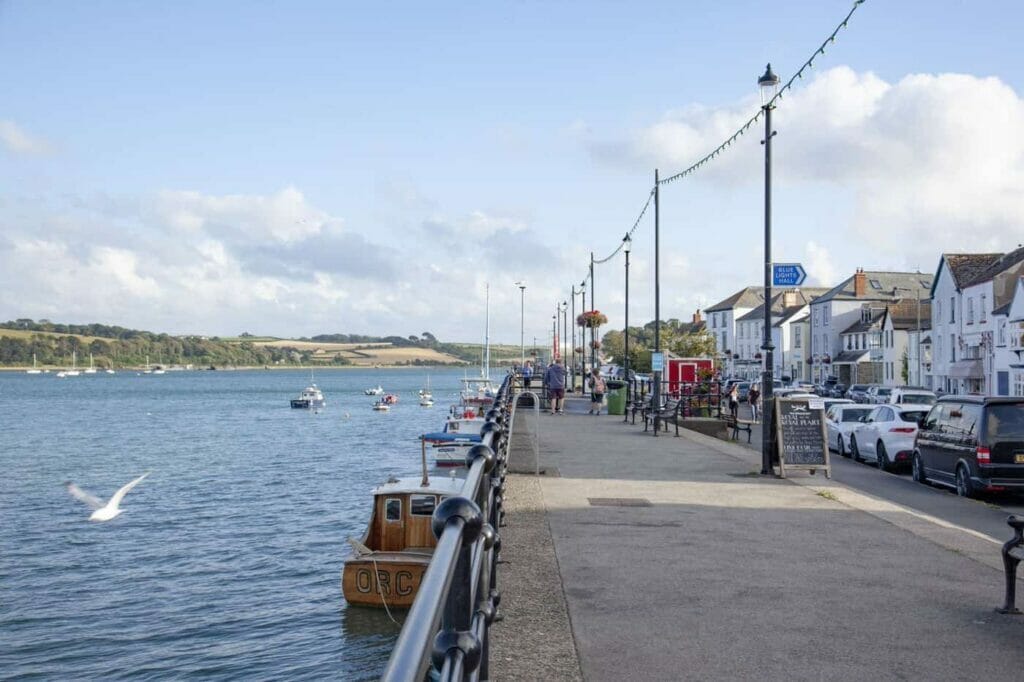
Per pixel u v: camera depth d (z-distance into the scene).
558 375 37.56
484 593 3.96
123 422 97.69
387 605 21.27
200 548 29.47
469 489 3.50
